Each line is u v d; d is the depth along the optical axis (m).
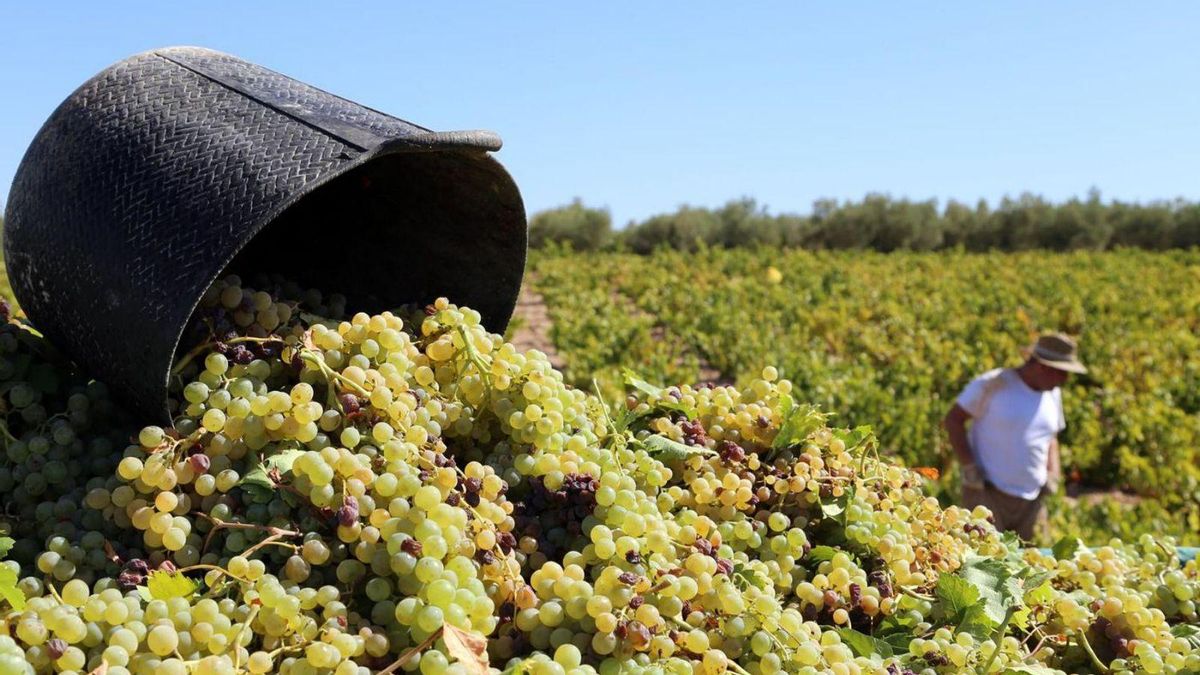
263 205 2.05
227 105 2.40
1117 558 2.98
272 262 3.02
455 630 1.71
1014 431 7.10
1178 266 39.91
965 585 2.35
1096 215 60.19
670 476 2.49
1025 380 7.15
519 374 2.37
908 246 59.38
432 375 2.38
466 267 2.93
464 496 2.10
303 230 3.00
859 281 30.48
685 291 26.77
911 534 2.67
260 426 2.07
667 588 1.95
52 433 2.18
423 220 2.86
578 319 20.75
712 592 2.04
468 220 2.80
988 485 7.22
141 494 2.00
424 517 1.92
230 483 1.99
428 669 1.67
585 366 15.59
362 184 2.83
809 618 2.29
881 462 2.95
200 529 2.00
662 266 37.66
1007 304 23.52
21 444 2.15
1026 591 2.54
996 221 61.06
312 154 2.17
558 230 56.94
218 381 2.13
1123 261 43.28
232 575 1.81
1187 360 18.09
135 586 1.84
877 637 2.32
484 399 2.40
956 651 2.15
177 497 1.96
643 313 25.92
